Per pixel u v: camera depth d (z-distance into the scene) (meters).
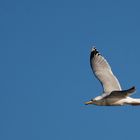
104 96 24.33
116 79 24.91
